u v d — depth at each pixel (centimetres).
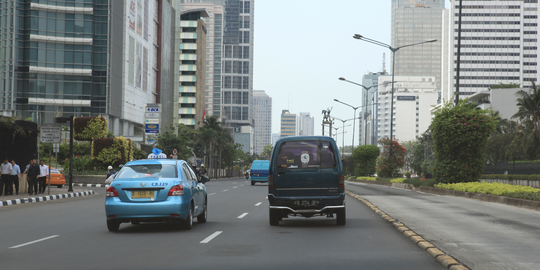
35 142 3272
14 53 7638
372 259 815
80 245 992
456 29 18988
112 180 1295
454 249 883
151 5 10725
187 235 1136
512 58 18775
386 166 6091
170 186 1205
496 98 11669
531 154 6844
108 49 8075
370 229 1238
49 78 7812
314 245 973
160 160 1307
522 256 812
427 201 2234
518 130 7438
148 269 739
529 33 18812
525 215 1548
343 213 1317
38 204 2280
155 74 11231
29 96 7688
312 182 1294
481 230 1160
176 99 13425
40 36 7725
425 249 898
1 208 2066
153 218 1192
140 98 9831
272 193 1305
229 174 13838
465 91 18888
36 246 985
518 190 2208
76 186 4241
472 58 18888
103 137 4912
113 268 749
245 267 750
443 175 3272
